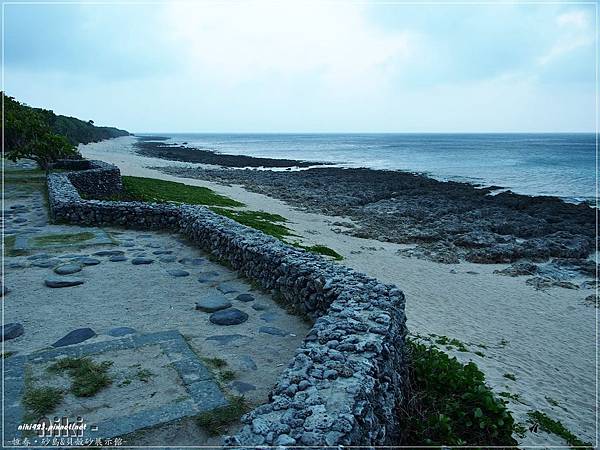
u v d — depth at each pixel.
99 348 6.21
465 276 18.41
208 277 9.45
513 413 8.15
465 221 29.42
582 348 11.79
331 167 69.62
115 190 24.03
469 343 11.48
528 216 30.88
